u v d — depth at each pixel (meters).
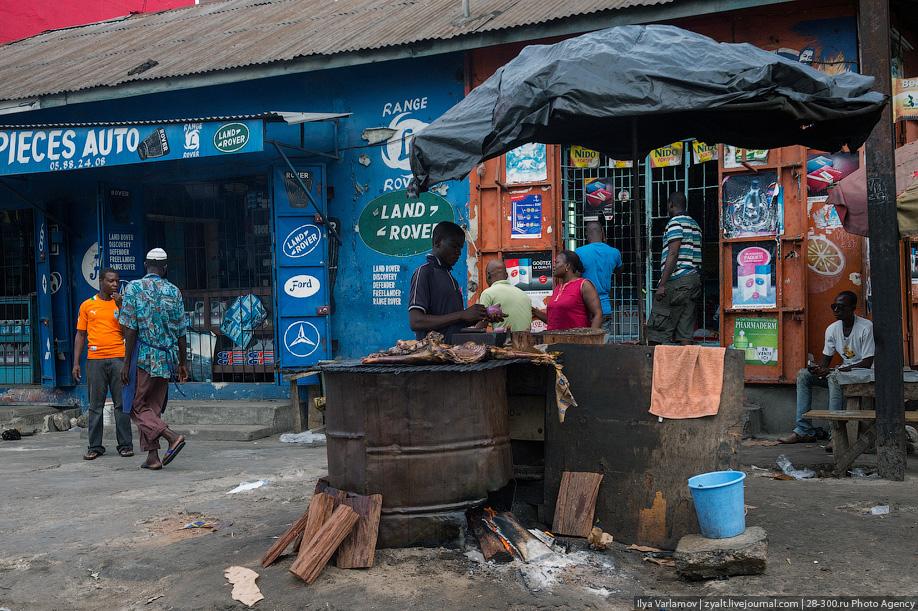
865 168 5.38
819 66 7.10
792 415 7.23
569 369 4.12
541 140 5.64
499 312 4.53
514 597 3.21
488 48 8.19
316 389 8.77
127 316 6.57
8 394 10.76
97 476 6.32
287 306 8.73
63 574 3.71
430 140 4.36
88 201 10.27
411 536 3.76
